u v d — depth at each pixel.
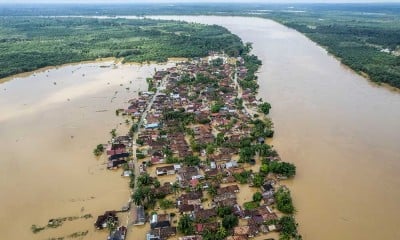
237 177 137.62
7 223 117.31
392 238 109.25
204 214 117.06
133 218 118.25
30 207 124.81
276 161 147.88
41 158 157.00
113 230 111.88
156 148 161.50
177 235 109.94
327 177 139.88
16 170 147.62
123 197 129.25
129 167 146.50
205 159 153.38
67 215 120.50
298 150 160.50
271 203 124.25
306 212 120.06
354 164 149.25
